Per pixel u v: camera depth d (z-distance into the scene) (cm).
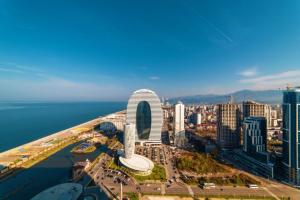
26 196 19962
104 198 19850
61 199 18050
